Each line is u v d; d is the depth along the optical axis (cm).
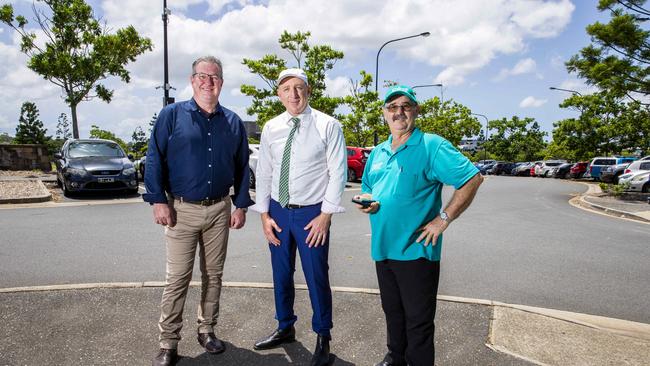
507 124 6116
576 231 840
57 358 291
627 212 1132
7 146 1889
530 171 4050
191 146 291
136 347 309
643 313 404
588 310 409
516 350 312
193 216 298
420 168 237
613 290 468
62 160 1177
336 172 297
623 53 1577
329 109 2359
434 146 235
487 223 914
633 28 1468
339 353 308
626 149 3350
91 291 405
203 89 294
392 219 242
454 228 843
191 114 295
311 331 345
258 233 736
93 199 1112
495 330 345
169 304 293
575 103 3350
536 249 663
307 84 302
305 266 302
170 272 297
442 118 4019
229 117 314
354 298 408
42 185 1278
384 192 248
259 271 505
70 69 1780
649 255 637
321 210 299
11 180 1393
